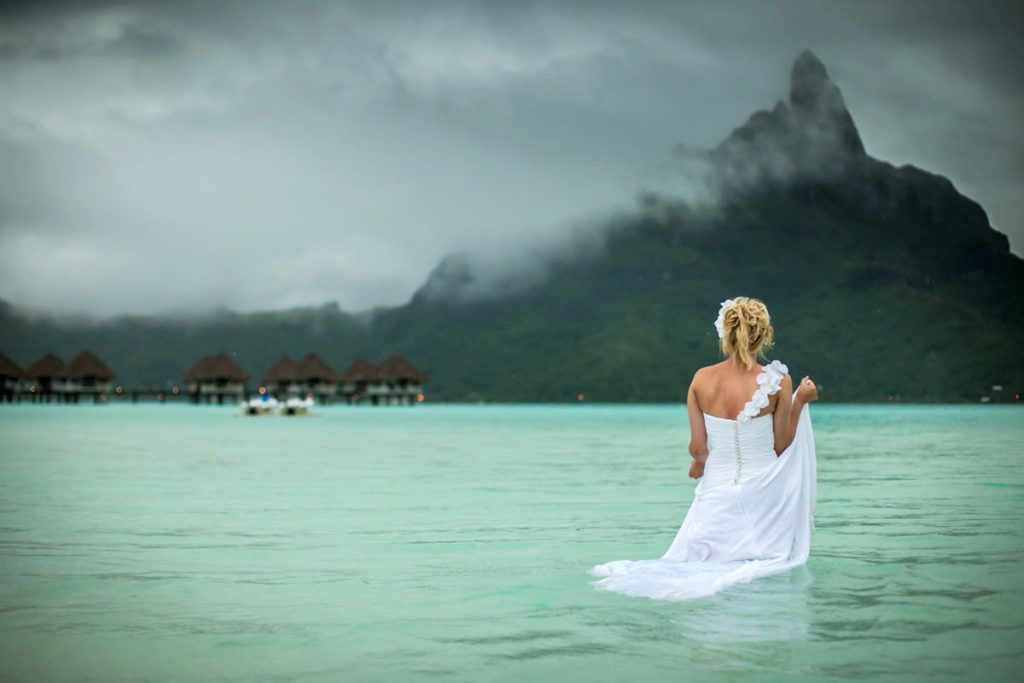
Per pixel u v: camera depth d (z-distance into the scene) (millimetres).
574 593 4398
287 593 4449
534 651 3320
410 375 148875
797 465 5121
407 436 28578
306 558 5520
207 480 11422
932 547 5762
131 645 3457
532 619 3838
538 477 11984
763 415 5027
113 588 4609
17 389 129250
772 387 4922
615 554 5613
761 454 5027
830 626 3656
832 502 8586
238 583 4723
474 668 3104
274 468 13633
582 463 14992
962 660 3154
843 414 76500
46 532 6684
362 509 8203
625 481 11289
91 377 130125
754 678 2955
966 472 12453
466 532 6652
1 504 8609
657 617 3848
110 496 9398
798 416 5172
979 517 7391
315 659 3244
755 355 5117
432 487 10438
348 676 3029
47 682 2977
